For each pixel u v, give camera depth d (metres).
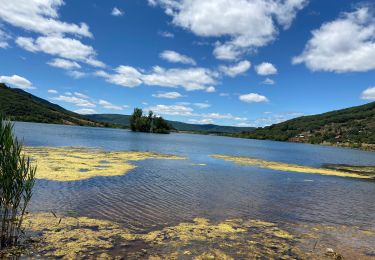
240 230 14.69
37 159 32.06
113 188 21.56
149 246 12.05
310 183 30.72
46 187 20.20
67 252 11.02
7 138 12.53
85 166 30.28
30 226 13.16
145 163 37.41
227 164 43.69
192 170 34.38
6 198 12.70
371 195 26.12
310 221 16.98
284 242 13.45
